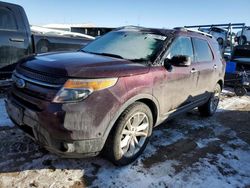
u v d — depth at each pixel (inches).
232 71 343.3
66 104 102.9
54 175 118.6
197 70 176.7
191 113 234.5
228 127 204.7
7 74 221.1
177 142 166.4
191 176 128.3
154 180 122.1
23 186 109.8
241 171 137.6
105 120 110.0
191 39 178.1
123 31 173.6
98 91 107.8
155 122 146.3
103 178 119.7
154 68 136.1
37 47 240.2
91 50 161.5
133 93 120.5
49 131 104.1
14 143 143.0
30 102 111.0
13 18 219.3
